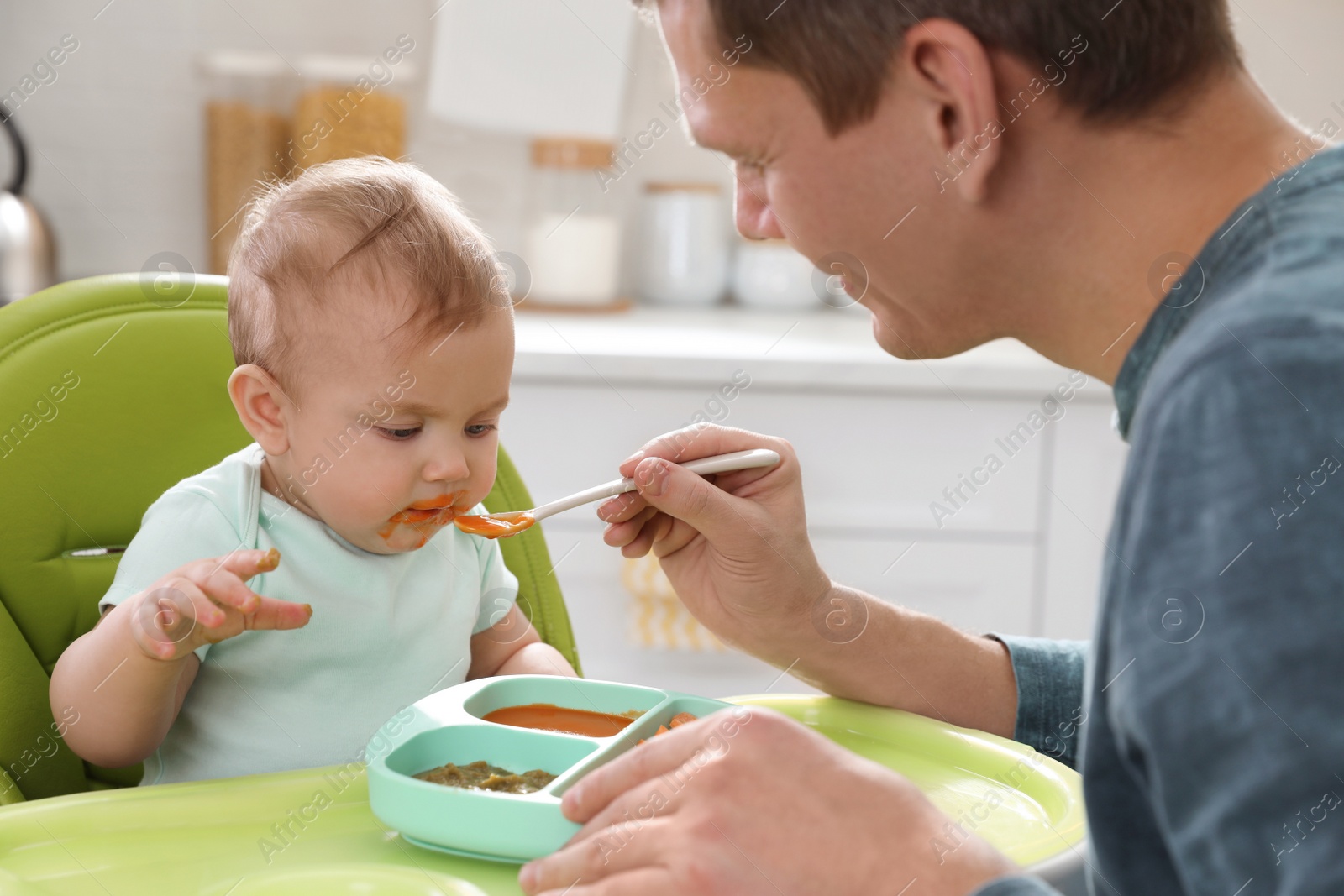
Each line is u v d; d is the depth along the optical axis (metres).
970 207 0.56
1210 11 0.51
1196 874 0.39
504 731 0.74
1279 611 0.37
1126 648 0.41
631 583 2.04
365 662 0.98
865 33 0.54
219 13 2.36
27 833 0.63
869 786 0.53
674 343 2.13
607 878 0.53
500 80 2.46
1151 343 0.50
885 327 0.67
